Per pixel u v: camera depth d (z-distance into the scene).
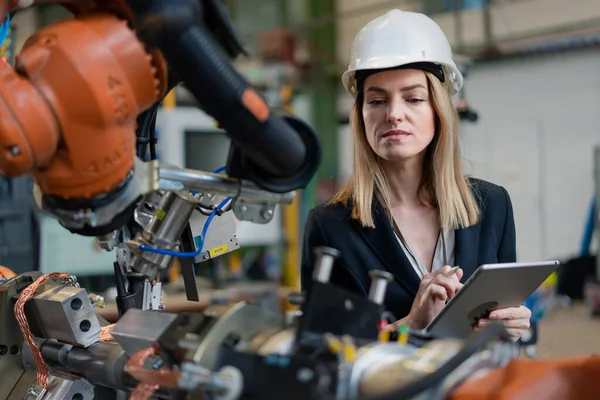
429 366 0.74
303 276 1.66
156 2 0.79
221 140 3.53
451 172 1.61
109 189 0.84
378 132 1.55
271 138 0.86
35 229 2.41
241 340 0.83
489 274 1.17
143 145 1.14
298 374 0.73
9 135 0.75
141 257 0.97
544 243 6.54
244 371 0.77
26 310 1.08
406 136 1.53
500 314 1.32
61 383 1.05
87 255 3.05
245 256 5.21
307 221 1.70
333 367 0.72
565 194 6.36
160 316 0.90
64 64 0.77
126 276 1.20
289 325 0.83
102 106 0.78
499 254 1.67
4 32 1.00
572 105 6.24
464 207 1.62
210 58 0.81
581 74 6.16
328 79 7.69
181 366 0.80
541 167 6.50
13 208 2.29
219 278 4.26
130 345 0.90
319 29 7.62
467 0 6.63
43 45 0.79
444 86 1.58
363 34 1.59
